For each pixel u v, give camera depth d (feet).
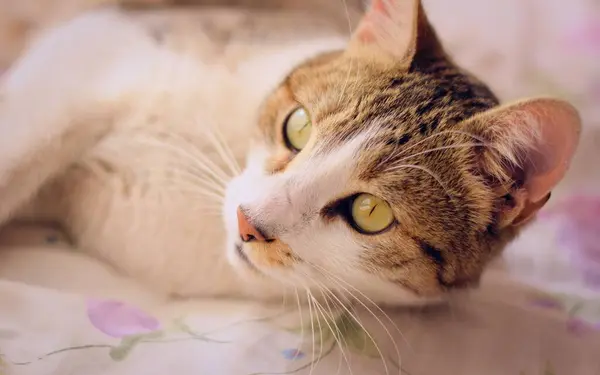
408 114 0.92
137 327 0.90
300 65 1.05
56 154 1.05
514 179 0.93
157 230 1.04
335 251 0.92
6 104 1.09
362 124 0.91
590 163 1.36
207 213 1.03
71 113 1.06
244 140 1.06
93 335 0.87
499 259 1.08
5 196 1.02
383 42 0.98
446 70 0.99
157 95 1.08
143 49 1.16
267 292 1.00
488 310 1.01
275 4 1.44
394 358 0.91
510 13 1.55
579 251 1.19
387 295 0.97
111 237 1.05
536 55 1.54
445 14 1.51
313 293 0.98
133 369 0.83
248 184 0.94
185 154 1.05
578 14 1.62
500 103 1.01
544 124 0.89
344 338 0.93
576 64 1.53
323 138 0.92
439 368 0.91
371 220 0.91
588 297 1.07
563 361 0.93
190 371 0.84
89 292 0.96
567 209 1.28
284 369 0.87
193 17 1.27
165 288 1.02
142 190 1.05
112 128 1.08
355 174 0.90
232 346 0.89
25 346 0.84
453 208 0.92
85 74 1.13
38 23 1.40
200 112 1.08
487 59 1.49
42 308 0.89
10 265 0.99
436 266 0.94
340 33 1.28
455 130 0.91
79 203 1.08
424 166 0.90
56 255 1.04
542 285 1.10
